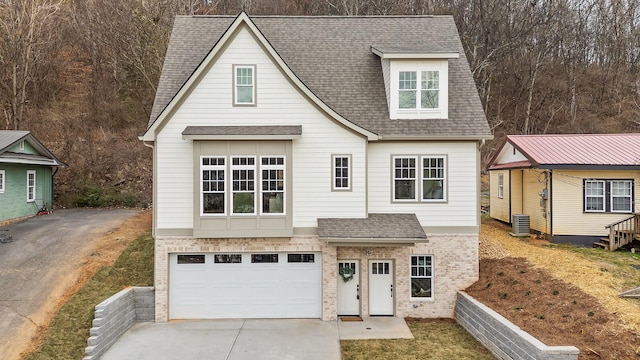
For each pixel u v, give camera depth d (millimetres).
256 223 12688
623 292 10352
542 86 40469
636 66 43906
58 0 34781
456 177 13461
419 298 13398
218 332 12039
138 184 27438
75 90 34625
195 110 12891
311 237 13023
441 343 11195
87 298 12258
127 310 12336
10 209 20203
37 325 11125
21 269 13930
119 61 34219
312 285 13281
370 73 15195
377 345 11102
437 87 13977
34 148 22359
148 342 11328
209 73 12945
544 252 14719
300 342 11297
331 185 13047
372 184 13484
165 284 12938
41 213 22500
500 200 21875
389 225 12727
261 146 12703
